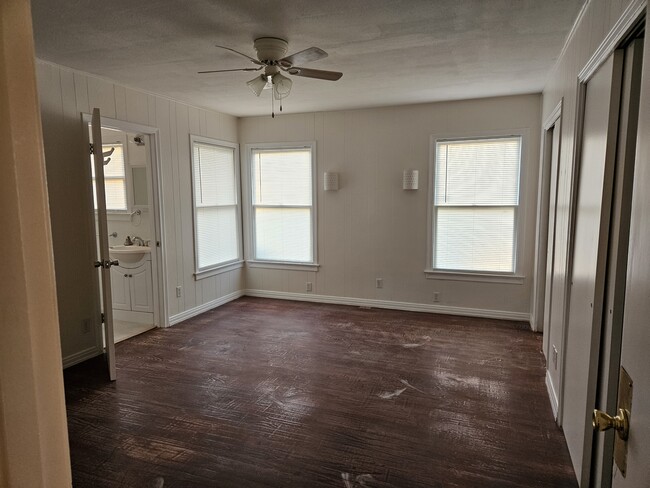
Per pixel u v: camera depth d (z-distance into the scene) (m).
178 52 3.17
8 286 0.48
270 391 3.21
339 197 5.50
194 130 5.07
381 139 5.21
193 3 2.37
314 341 4.28
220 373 3.54
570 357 2.49
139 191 4.92
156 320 4.77
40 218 0.51
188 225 5.04
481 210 4.93
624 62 1.76
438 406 2.97
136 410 2.94
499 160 4.80
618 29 1.68
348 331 4.57
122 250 4.62
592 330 1.97
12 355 0.49
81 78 3.67
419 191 5.12
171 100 4.69
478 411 2.90
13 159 0.48
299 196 5.74
